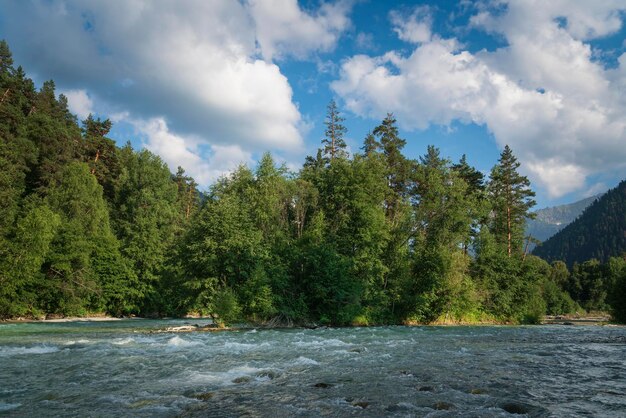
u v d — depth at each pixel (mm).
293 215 54500
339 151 74562
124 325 42781
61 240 52625
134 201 76500
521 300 59656
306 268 43938
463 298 51875
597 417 9508
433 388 12375
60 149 66438
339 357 19062
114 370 15500
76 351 20500
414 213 58969
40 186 62688
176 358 18438
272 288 40781
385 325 45812
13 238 46781
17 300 47531
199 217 42062
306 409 10172
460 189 61125
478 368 16188
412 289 50594
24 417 9570
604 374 15023
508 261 60812
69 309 52438
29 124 63719
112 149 82062
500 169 71938
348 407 10367
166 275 62500
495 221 72250
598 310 142250
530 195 70000
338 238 49906
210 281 39219
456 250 58875
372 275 47938
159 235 69188
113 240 62281
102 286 59531
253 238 41625
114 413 9891
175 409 10234
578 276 156250
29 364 16719
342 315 42625
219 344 23922
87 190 61438
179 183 108375
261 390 12227
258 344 24094
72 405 10625
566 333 35844
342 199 52062
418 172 67875
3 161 54719
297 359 18109
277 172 55031
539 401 11008
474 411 10016
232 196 46250
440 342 26328
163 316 64750
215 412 9922
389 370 15625
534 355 20172
